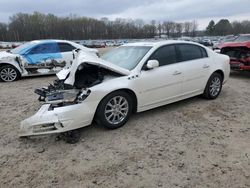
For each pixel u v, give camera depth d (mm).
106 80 4168
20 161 3402
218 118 4785
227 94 6480
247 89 7102
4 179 3033
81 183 2943
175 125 4473
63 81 4504
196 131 4227
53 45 9414
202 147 3691
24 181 2992
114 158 3439
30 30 85750
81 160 3404
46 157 3490
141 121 4641
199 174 3062
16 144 3867
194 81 5340
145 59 4590
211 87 5812
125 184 2912
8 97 6535
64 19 91188
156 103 4777
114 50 5500
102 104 4035
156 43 4961
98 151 3621
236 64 8555
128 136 4059
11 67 8680
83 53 4375
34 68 9086
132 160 3383
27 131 3793
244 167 3184
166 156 3469
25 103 5949
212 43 30891
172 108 5324
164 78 4730
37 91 4488
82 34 90688
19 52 9102
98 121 4145
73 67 4094
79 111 3816
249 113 5055
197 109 5262
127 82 4250
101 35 92688
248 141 3857
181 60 5129
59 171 3172
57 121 3674
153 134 4125
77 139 3887
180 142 3850
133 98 4469
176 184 2891
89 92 3889
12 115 5121
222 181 2928
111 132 4203
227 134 4105
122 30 94062
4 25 84188
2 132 4293
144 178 3010
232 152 3539
